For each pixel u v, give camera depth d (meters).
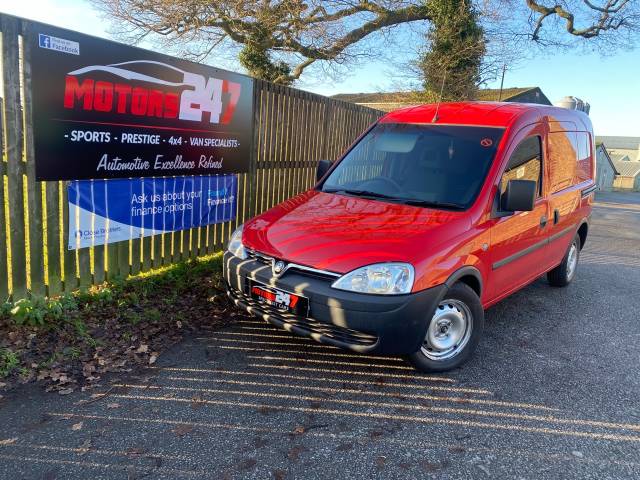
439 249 3.54
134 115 4.78
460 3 18.39
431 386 3.65
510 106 4.88
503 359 4.18
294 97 7.31
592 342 4.66
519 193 3.90
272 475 2.61
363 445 2.91
